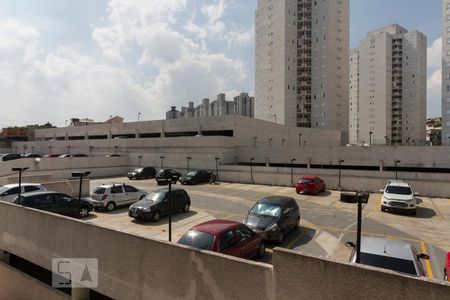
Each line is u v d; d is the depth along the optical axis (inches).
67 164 1456.7
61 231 302.0
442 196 938.7
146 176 1493.6
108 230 258.4
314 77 3262.8
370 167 1464.1
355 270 148.2
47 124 3351.4
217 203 842.2
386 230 574.9
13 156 1721.2
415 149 1288.1
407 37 4210.1
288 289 166.7
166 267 219.6
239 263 186.1
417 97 4121.6
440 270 386.9
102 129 2337.6
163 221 639.8
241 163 1681.8
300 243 487.5
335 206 803.4
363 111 4284.0
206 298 199.3
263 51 3444.9
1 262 401.7
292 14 3297.2
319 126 3218.5
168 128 2005.4
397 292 137.6
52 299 331.0
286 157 1545.3
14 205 370.0
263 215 492.4
